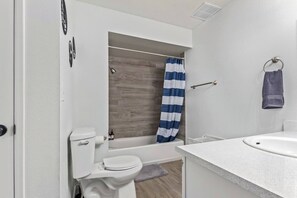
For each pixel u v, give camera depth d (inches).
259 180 18.5
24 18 35.1
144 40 95.7
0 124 33.3
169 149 103.2
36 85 35.7
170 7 83.4
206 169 26.4
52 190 36.4
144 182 76.0
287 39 55.2
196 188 28.7
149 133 128.5
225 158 26.0
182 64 111.3
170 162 101.6
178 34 102.1
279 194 15.7
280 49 57.1
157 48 108.4
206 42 93.5
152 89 130.2
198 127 98.7
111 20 85.4
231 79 76.8
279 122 57.2
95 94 81.5
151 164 97.1
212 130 88.0
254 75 66.1
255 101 65.6
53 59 37.0
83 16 80.0
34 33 35.7
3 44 33.6
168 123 107.4
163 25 97.9
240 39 72.3
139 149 94.4
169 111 108.0
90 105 80.4
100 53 82.9
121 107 119.3
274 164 23.4
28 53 35.3
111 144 110.9
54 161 36.6
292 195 15.5
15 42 34.3
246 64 69.5
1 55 33.5
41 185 35.7
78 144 53.1
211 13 86.9
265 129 61.8
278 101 54.6
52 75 36.9
